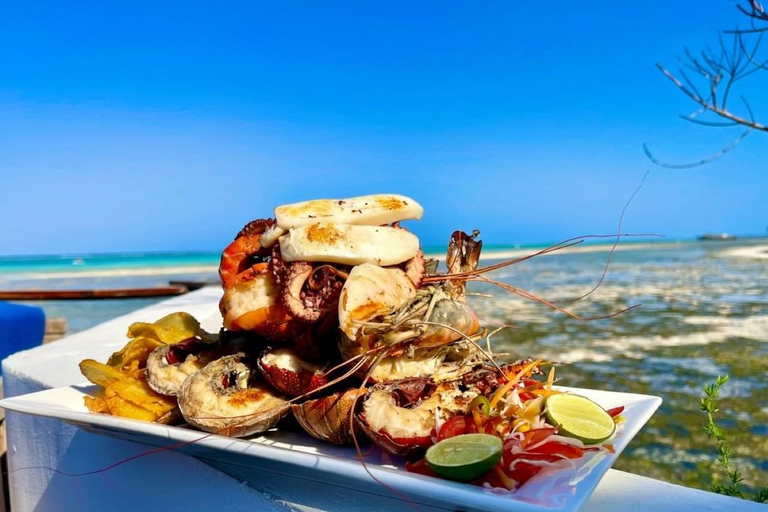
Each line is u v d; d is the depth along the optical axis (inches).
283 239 17.8
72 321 115.8
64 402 20.3
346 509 14.5
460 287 20.0
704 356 66.8
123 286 205.6
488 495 11.6
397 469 13.7
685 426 45.4
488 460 12.1
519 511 11.2
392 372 17.2
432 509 13.0
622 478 15.1
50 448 22.8
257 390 17.9
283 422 18.7
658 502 13.8
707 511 13.3
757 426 44.7
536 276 189.3
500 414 15.1
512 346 74.7
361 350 16.7
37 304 146.6
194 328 22.6
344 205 18.3
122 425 16.7
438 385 16.6
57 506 22.6
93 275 292.8
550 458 12.9
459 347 18.2
